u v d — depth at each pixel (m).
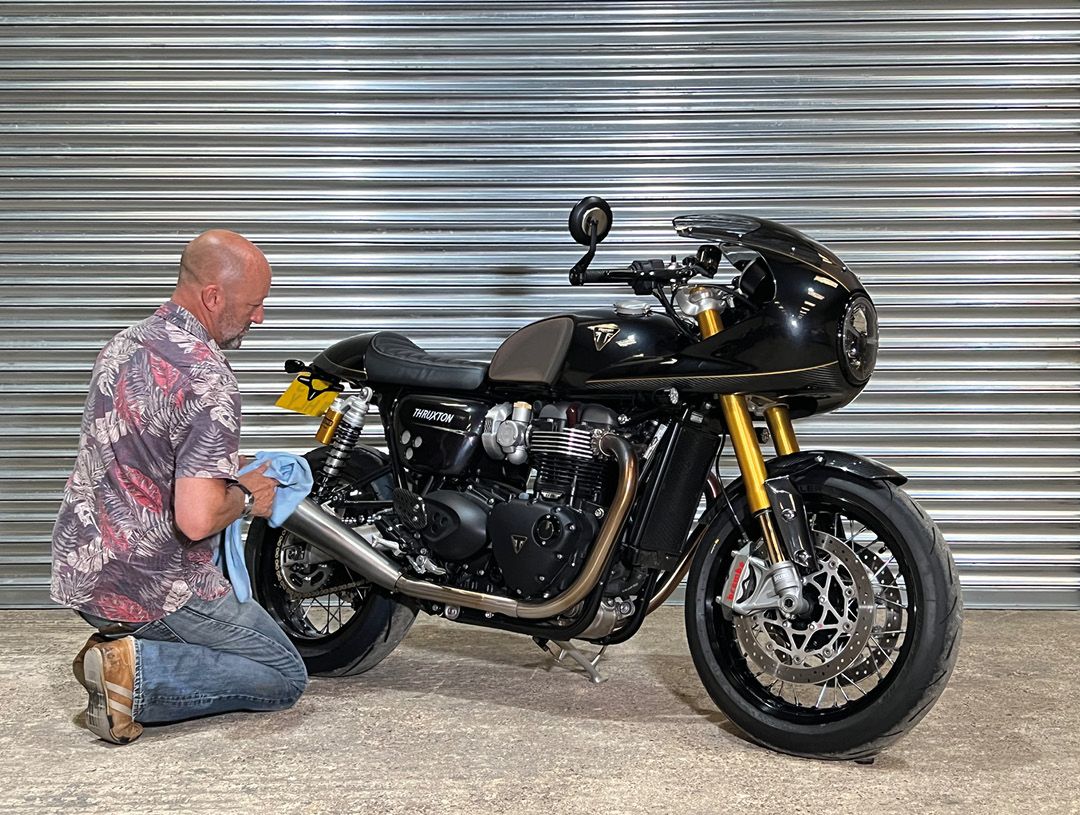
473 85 4.07
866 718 2.57
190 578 2.79
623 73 4.05
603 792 2.48
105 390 2.72
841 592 2.70
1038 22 3.98
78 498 2.76
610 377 2.84
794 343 2.64
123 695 2.72
